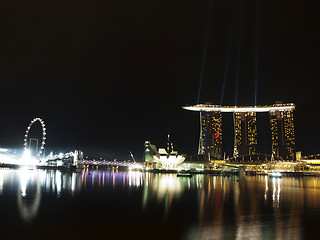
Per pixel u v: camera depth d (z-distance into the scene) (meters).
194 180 116.06
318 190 73.56
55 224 30.28
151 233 27.33
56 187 67.00
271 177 175.25
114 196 53.59
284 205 45.12
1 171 137.88
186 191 65.62
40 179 91.50
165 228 29.27
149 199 50.25
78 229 28.50
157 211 38.56
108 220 32.59
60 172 157.88
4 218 32.50
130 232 27.62
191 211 38.81
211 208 41.47
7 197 48.09
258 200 51.09
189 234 27.02
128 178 122.94
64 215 34.81
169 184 87.75
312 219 33.94
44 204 42.19
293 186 87.88
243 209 40.84
